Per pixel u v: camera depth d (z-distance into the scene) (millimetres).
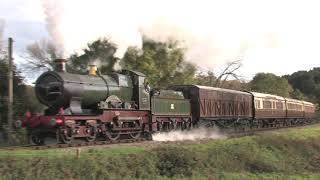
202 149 21203
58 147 18562
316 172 22812
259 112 43531
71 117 19938
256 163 22141
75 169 15531
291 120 57031
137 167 17125
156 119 26516
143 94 25438
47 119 19562
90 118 20969
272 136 27672
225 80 61500
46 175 14875
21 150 17312
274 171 21812
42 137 20766
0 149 18094
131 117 23891
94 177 15516
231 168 20609
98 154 16906
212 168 19703
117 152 17703
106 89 22703
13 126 24906
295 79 117375
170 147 19719
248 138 26172
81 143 20016
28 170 14875
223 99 36125
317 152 28453
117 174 16219
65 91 20297
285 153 25859
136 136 24594
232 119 37844
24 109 27750
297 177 20828
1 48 27594
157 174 17422
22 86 28672
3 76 26969
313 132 35188
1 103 26141
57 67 21359
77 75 21578
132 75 25281
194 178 17766
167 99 28047
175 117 29109
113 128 22359
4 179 14250
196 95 32125
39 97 21000
